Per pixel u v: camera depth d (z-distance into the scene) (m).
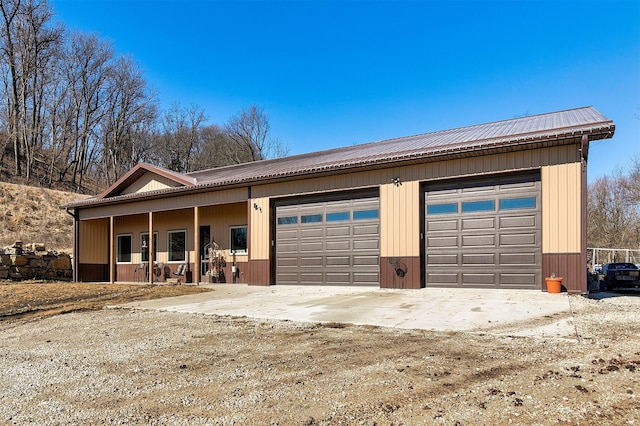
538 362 4.23
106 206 18.12
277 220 13.89
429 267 11.01
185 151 48.97
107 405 3.58
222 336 6.10
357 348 5.06
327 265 12.82
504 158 9.98
